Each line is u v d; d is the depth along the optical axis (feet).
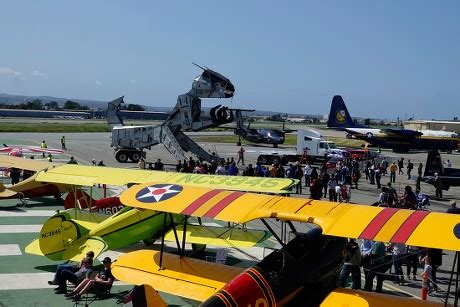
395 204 67.10
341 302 27.66
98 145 194.39
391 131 229.86
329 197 87.66
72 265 42.32
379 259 43.14
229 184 47.50
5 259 49.21
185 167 97.04
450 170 108.58
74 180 53.52
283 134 227.20
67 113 549.54
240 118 128.67
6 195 72.69
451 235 24.26
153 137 129.29
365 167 138.72
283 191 44.34
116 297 40.52
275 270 29.55
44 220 66.39
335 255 35.68
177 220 50.88
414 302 28.22
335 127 247.70
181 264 35.06
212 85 122.62
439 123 365.81
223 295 26.18
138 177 53.01
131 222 46.75
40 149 120.37
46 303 38.68
